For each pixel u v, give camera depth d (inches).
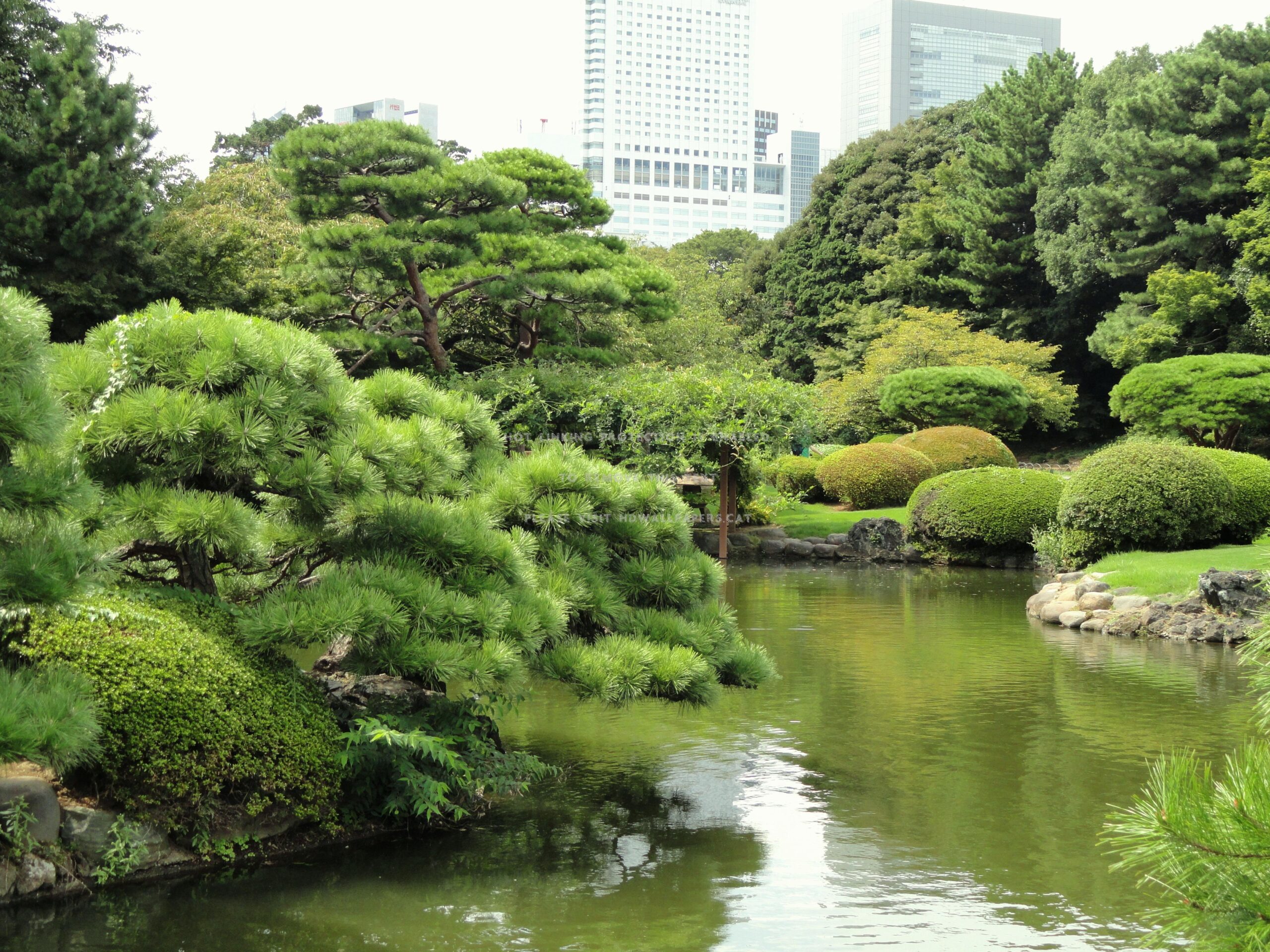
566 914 157.2
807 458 1005.8
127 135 581.3
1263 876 78.7
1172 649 385.7
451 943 146.6
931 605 498.9
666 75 6835.6
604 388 575.8
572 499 212.4
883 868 177.5
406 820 196.4
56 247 562.3
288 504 201.8
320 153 512.1
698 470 677.3
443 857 180.9
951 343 1152.2
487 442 235.9
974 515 671.8
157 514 171.5
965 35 7529.5
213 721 166.7
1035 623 446.0
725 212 6963.6
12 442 135.6
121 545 191.2
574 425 572.7
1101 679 330.6
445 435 210.1
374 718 192.9
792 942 148.1
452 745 213.2
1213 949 79.0
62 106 554.6
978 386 1034.1
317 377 188.1
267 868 173.5
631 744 258.4
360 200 527.2
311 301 570.3
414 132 527.8
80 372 175.2
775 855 183.2
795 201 7623.0
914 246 1440.7
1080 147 1248.2
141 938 145.6
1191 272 1074.1
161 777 163.0
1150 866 178.4
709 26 6879.9
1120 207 1179.3
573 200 689.0
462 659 178.5
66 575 140.6
